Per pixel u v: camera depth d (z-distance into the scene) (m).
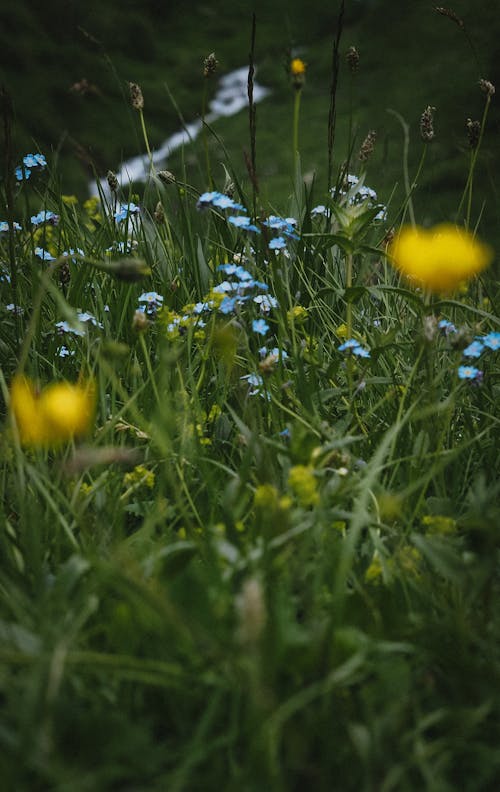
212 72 1.01
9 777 0.67
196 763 0.69
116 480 0.84
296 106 0.90
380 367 0.95
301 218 1.10
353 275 1.09
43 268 1.02
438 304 0.87
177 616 0.70
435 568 0.78
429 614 0.76
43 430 0.79
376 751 0.69
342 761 0.70
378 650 0.72
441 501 0.82
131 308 1.01
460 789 0.70
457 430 0.91
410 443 0.87
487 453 0.88
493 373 0.93
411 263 0.83
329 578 0.75
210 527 0.76
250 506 0.82
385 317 1.01
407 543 0.80
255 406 0.90
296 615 0.76
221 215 1.07
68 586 0.73
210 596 0.72
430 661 0.74
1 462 0.84
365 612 0.74
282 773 0.69
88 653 0.70
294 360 0.90
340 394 0.92
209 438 0.90
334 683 0.70
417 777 0.70
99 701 0.71
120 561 0.73
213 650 0.70
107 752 0.69
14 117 0.99
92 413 0.87
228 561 0.74
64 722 0.70
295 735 0.69
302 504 0.78
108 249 1.07
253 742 0.68
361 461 0.83
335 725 0.71
